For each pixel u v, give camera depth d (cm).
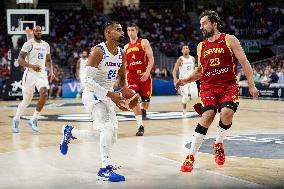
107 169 430
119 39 439
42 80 779
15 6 2634
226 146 619
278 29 2689
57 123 935
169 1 3219
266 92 1778
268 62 2091
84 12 2744
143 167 485
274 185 395
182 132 781
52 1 3055
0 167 488
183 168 458
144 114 1029
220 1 3052
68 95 1897
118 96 433
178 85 516
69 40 2478
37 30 769
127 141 677
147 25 2703
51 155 561
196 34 2698
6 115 1134
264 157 537
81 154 567
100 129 443
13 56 1727
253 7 2864
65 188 395
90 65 439
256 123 911
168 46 2444
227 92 462
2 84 1803
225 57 460
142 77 752
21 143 665
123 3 2959
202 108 468
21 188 396
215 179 424
